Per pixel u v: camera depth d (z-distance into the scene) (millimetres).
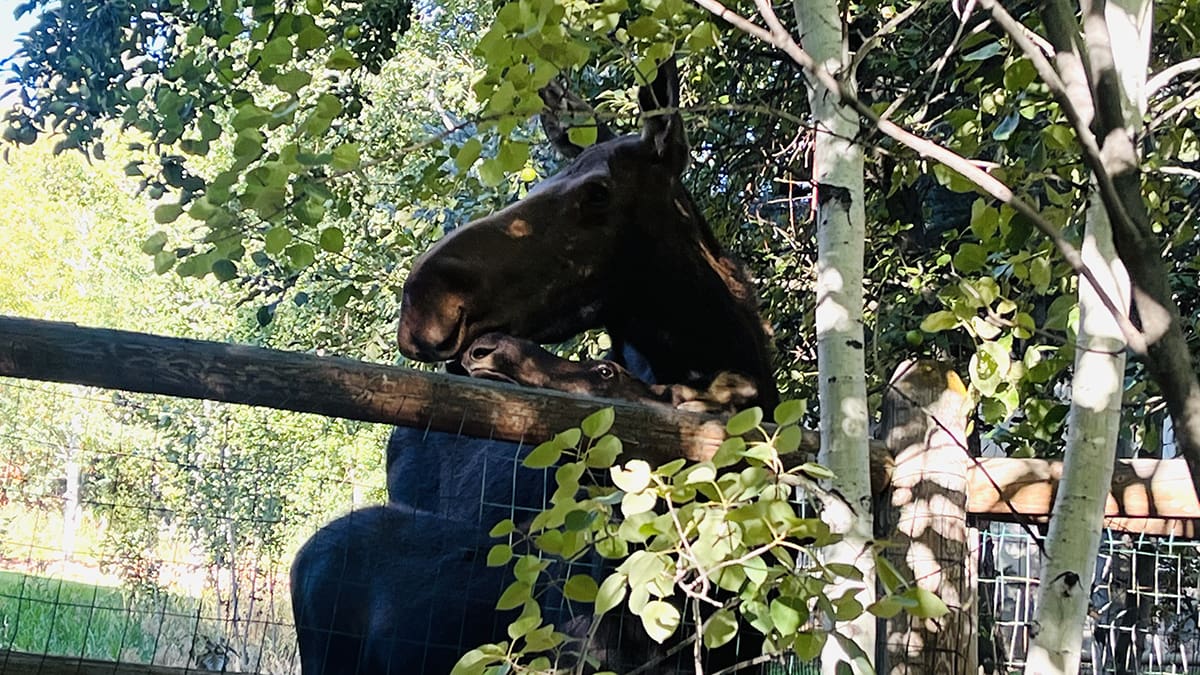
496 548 2225
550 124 3719
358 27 5168
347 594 3291
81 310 25781
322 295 6766
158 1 5301
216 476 3410
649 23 2777
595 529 2072
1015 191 3057
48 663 2496
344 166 2479
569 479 2090
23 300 28859
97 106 5363
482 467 3369
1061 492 2621
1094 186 2637
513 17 2430
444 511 3410
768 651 2121
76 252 28984
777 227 6512
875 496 3180
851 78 2750
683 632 2994
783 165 6109
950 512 3082
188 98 4133
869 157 4379
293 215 2490
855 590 2037
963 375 5133
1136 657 4539
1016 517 2842
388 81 12711
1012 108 3410
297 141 2541
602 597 1984
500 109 2436
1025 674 2625
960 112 3613
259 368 2508
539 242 3225
